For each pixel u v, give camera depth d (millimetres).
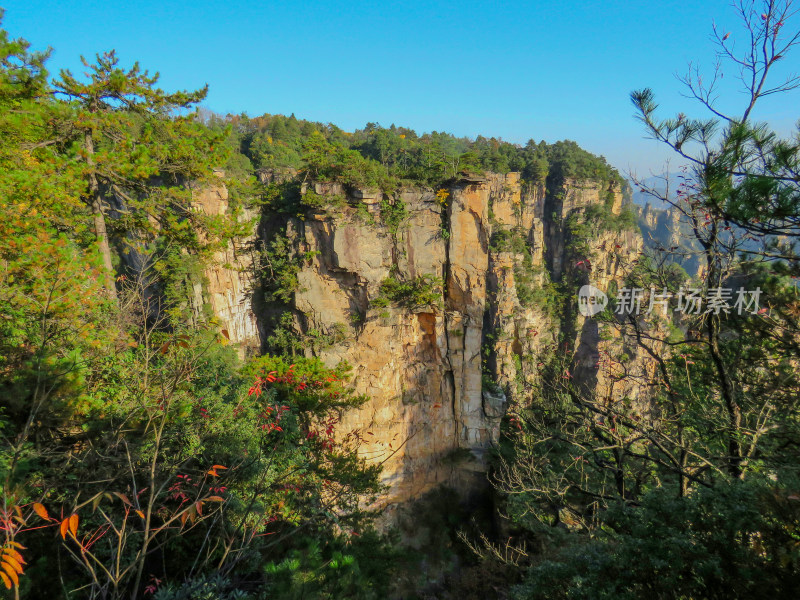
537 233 72500
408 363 38469
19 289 10000
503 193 62938
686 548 7562
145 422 9422
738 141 6906
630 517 9352
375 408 36688
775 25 7023
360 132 100688
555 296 70188
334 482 14031
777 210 6426
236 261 40656
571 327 68938
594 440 20062
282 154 62594
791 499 6805
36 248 10531
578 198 72000
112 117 16000
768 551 7168
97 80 16219
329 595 7480
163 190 17562
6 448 7113
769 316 9891
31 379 8375
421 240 36906
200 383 12375
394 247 36844
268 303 41344
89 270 11625
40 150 14977
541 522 21359
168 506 8562
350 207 36125
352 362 36812
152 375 10156
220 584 5922
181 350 10266
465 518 36812
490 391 41406
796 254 8883
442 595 28672
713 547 7559
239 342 40750
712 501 8086
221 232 18734
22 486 6395
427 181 38062
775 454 11117
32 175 13086
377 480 15523
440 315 38000
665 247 13523
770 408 12258
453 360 38844
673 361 18531
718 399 15906
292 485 11234
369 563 11914
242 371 20422
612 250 71438
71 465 8062
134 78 16438
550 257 75500
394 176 38656
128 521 8078
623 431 18516
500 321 57688
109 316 11484
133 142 16812
